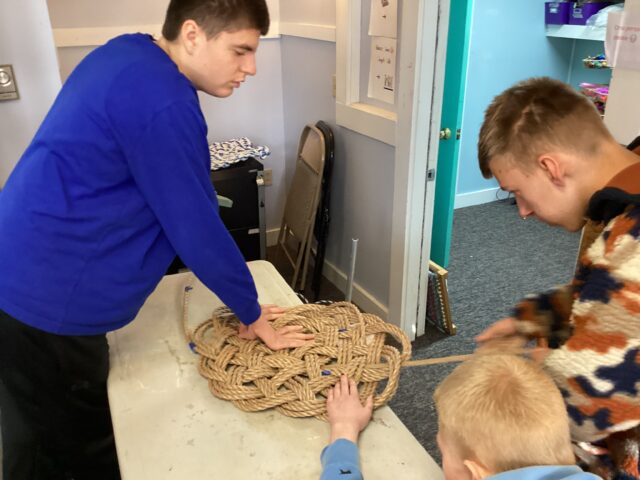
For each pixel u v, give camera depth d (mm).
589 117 817
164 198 1023
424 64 2061
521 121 840
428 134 2197
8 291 1109
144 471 926
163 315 1354
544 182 854
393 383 1080
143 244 1127
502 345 997
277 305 1376
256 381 1101
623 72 1572
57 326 1122
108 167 1038
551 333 1007
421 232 2373
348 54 2461
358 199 2670
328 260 3076
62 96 1088
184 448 972
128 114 985
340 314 1293
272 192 3451
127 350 1232
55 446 1335
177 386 1123
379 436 998
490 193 4211
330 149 2666
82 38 2693
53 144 1044
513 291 2928
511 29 3791
